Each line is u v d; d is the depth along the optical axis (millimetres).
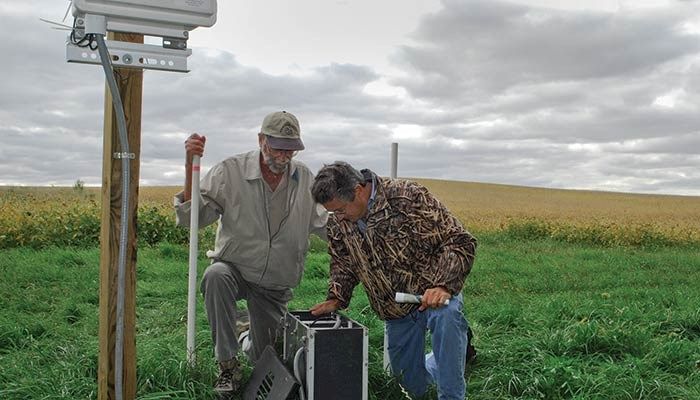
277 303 5340
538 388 5152
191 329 5215
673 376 5559
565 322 6922
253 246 5035
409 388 4867
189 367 5086
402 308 4574
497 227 21422
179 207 5008
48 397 4594
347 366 4078
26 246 13781
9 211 14773
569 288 10688
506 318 7207
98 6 3455
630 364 5574
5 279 9617
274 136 4691
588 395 4930
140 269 10828
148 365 5008
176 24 3727
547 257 14641
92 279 9805
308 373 4039
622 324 6512
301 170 5125
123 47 3691
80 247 13977
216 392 4805
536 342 6035
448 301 4301
